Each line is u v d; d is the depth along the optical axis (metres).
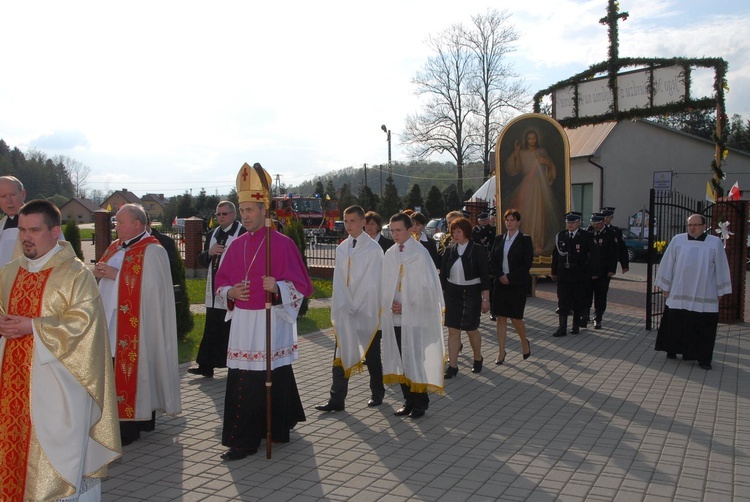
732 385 7.72
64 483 3.69
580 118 14.00
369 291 6.80
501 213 15.16
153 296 6.02
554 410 6.77
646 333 11.07
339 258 6.94
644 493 4.69
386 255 6.86
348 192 49.44
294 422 5.91
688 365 8.74
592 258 10.77
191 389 7.65
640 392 7.43
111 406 3.93
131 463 5.34
